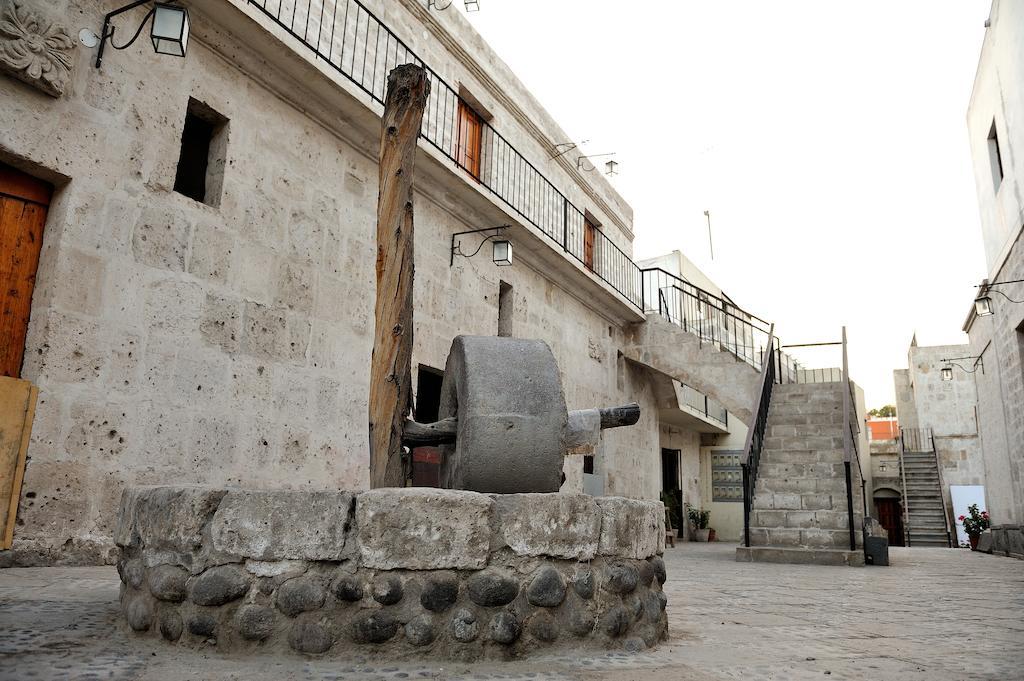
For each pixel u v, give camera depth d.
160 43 4.87
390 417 3.03
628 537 2.81
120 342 4.98
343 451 6.86
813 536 8.61
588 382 12.95
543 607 2.52
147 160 5.33
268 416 6.11
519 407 3.01
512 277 10.78
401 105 3.25
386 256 3.14
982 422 15.17
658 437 15.99
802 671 2.42
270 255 6.34
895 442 25.73
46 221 4.80
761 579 6.16
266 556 2.38
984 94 12.33
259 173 6.36
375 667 2.22
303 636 2.30
